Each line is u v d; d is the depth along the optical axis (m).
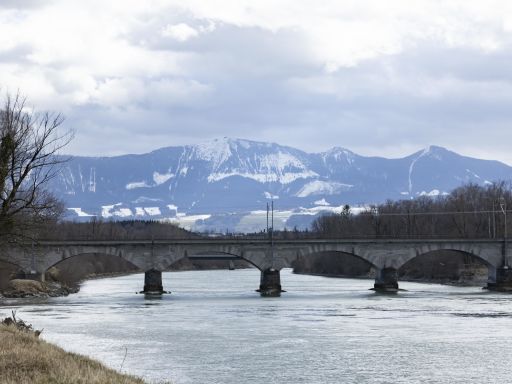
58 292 183.62
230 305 149.50
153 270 187.38
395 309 138.00
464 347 89.25
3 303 153.75
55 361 51.38
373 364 78.06
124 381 47.69
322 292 194.38
